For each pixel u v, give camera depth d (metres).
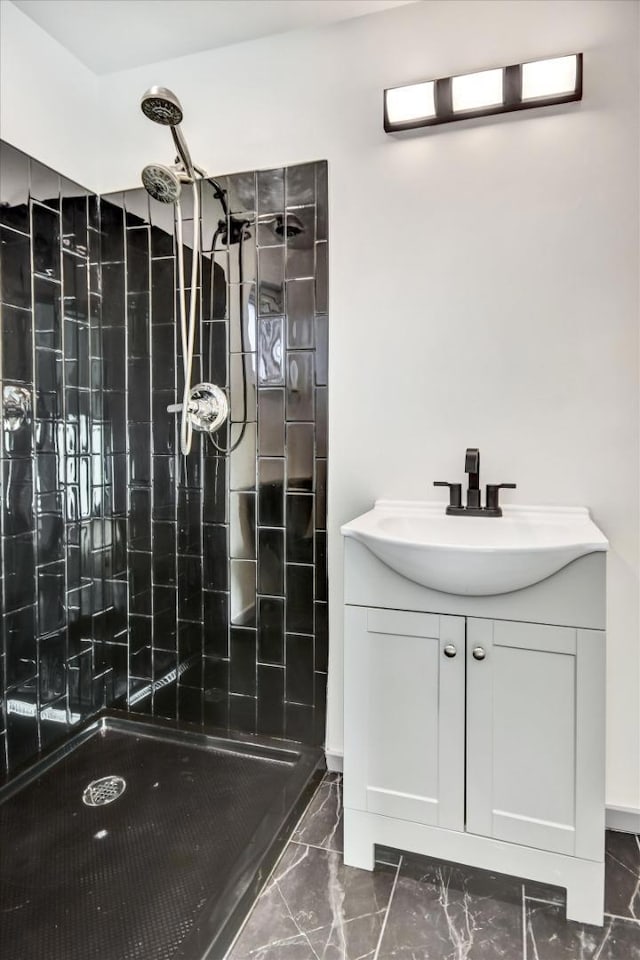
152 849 1.43
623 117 1.47
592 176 1.50
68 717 1.93
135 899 1.27
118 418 2.00
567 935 1.20
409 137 1.64
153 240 1.91
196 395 1.85
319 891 1.32
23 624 1.74
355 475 1.74
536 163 1.54
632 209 1.47
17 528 1.71
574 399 1.54
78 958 1.14
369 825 1.38
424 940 1.19
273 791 1.66
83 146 1.92
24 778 1.70
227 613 1.92
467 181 1.60
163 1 1.62
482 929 1.22
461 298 1.62
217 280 1.85
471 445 1.63
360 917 1.25
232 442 1.87
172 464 1.95
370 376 1.71
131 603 2.05
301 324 1.77
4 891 1.30
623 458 1.51
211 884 1.31
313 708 1.84
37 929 1.20
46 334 1.80
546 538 1.38
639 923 1.23
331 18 1.69
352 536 1.34
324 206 1.73
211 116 1.84
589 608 1.19
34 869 1.37
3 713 1.68
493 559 1.16
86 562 2.01
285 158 1.76
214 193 1.83
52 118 1.79
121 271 1.96
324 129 1.72
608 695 1.54
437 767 1.32
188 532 1.95
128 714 2.06
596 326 1.51
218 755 1.85
